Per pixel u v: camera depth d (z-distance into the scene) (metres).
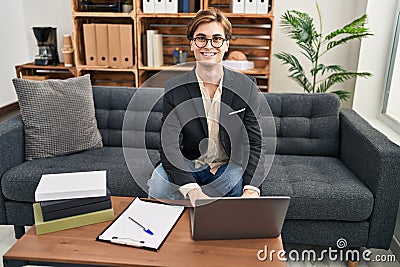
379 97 2.96
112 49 3.15
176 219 1.48
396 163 1.77
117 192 1.94
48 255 1.27
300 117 2.39
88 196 1.45
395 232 2.09
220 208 1.29
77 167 2.07
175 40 3.36
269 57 3.04
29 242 1.35
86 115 2.33
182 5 3.06
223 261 1.26
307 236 1.92
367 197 1.82
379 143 1.88
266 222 1.35
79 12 3.10
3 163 2.01
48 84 2.27
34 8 3.65
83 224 1.45
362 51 2.90
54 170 2.03
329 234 1.90
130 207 1.56
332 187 1.89
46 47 3.42
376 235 1.87
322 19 3.27
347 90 3.28
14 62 3.96
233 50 3.37
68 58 3.35
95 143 2.37
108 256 1.27
